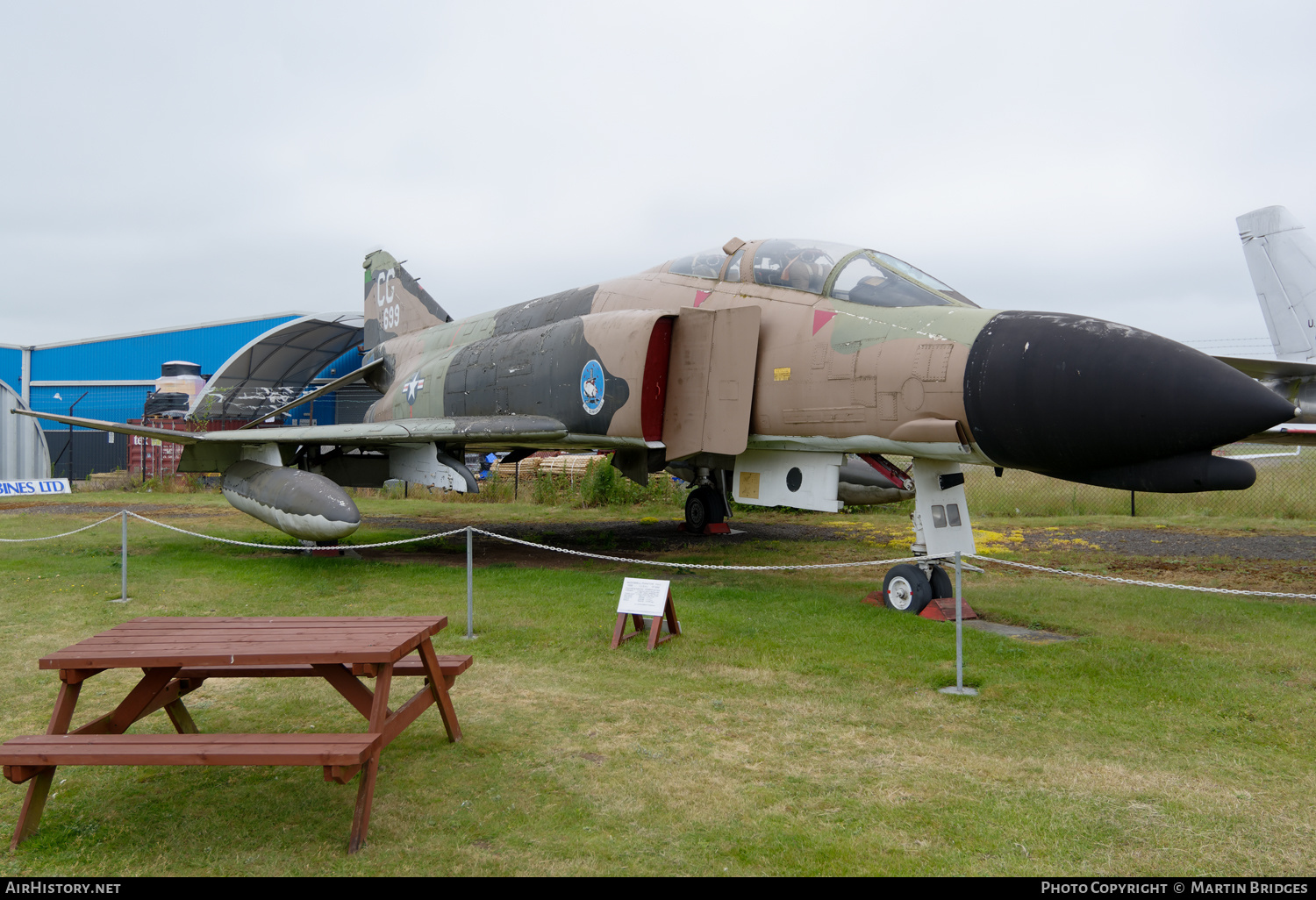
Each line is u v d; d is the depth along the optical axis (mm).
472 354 11891
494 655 5660
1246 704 4555
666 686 4965
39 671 5363
